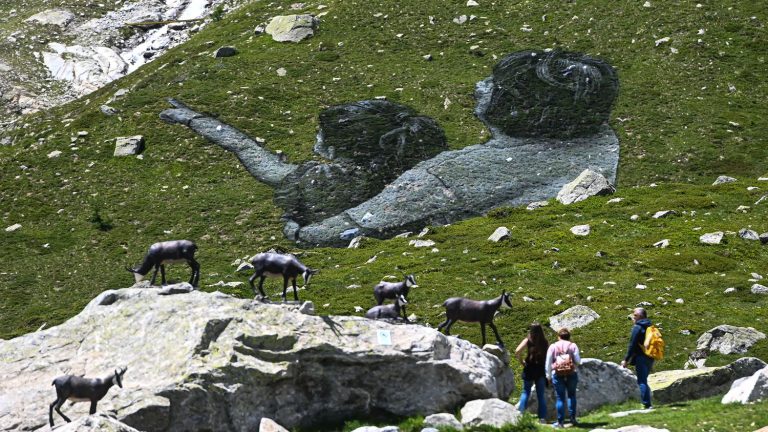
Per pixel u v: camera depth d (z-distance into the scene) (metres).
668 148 74.25
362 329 22.44
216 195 71.31
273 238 64.56
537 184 70.44
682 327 38.44
